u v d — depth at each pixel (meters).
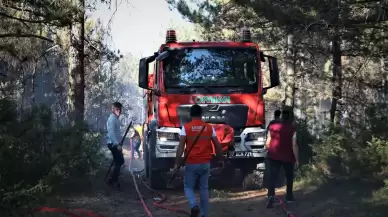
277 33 16.86
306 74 19.58
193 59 11.92
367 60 16.25
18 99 7.77
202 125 7.88
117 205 9.73
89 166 10.31
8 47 11.35
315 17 12.70
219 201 10.56
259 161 12.17
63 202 8.95
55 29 13.55
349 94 17.81
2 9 11.27
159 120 11.66
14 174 7.21
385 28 12.96
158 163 12.01
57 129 9.38
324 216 8.27
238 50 12.08
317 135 14.17
